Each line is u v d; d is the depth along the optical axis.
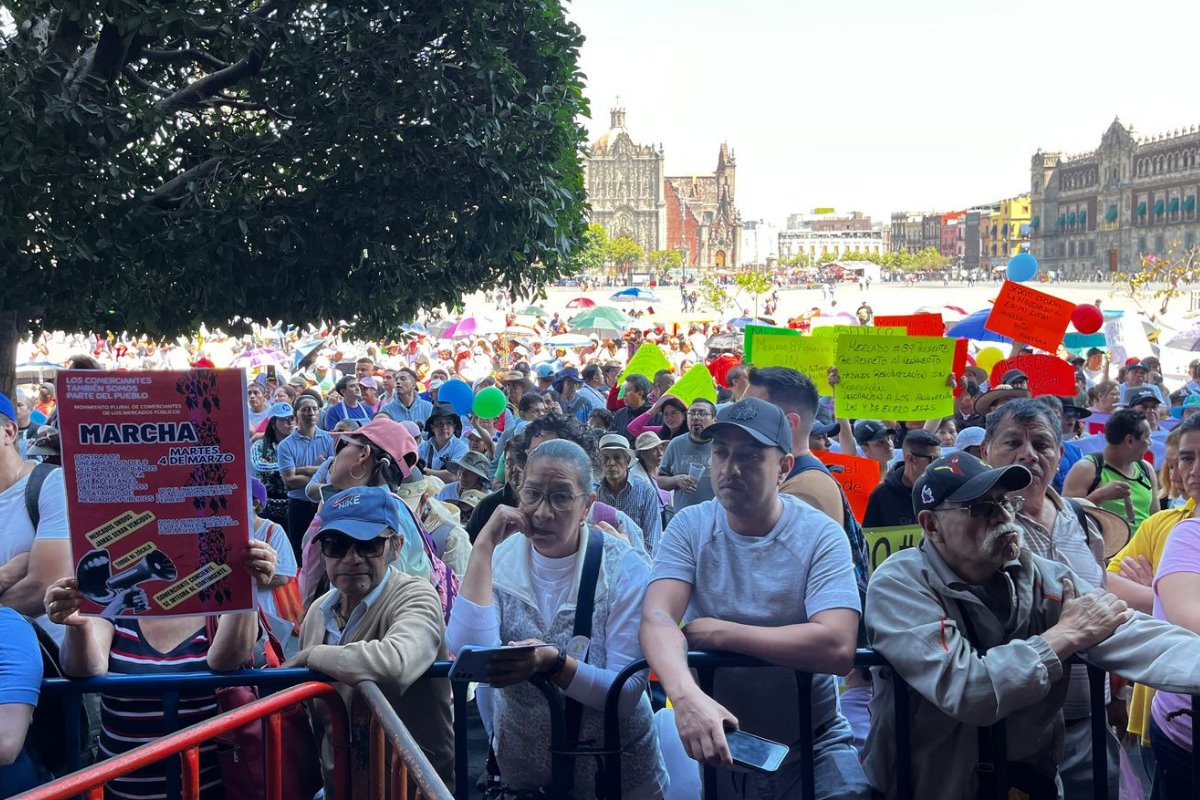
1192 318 37.69
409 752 2.92
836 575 3.52
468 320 30.95
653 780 3.71
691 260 199.75
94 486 3.22
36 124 8.09
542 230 10.52
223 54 10.74
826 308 101.75
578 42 10.55
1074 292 106.69
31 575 4.25
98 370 3.20
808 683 3.61
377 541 3.82
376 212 9.62
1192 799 3.62
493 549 3.74
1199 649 3.23
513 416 13.54
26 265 8.55
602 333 39.06
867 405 7.01
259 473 10.19
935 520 3.42
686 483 8.26
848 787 3.66
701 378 10.98
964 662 3.26
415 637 3.69
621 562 3.66
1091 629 3.30
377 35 9.38
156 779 3.69
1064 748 4.02
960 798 3.42
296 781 3.62
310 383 18.50
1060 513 4.55
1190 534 3.85
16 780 3.47
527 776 3.67
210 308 9.52
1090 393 14.76
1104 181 161.12
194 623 3.88
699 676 3.65
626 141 186.00
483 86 9.76
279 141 9.73
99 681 3.56
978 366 15.61
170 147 10.51
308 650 3.64
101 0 8.42
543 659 3.37
